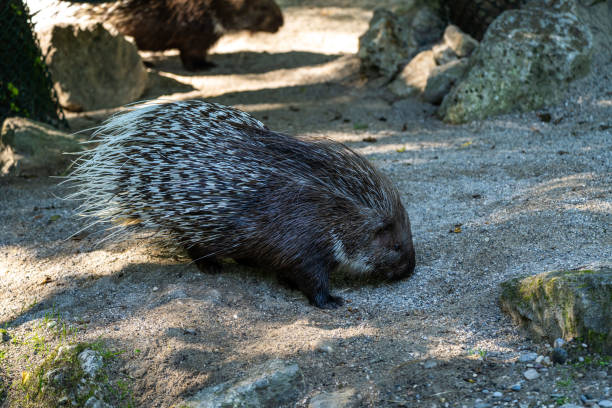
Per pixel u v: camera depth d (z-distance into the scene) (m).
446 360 2.79
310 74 8.63
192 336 3.12
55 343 3.16
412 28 8.14
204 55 9.19
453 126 6.43
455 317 3.15
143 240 4.25
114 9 8.70
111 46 7.66
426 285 3.56
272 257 3.48
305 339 3.04
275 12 9.39
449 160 5.42
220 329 3.20
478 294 3.31
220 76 8.86
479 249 3.79
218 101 7.70
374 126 6.66
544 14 6.54
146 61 9.33
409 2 8.45
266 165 3.47
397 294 3.53
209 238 3.54
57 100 6.61
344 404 2.59
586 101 6.16
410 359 2.84
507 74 6.34
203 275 3.79
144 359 2.97
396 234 3.54
